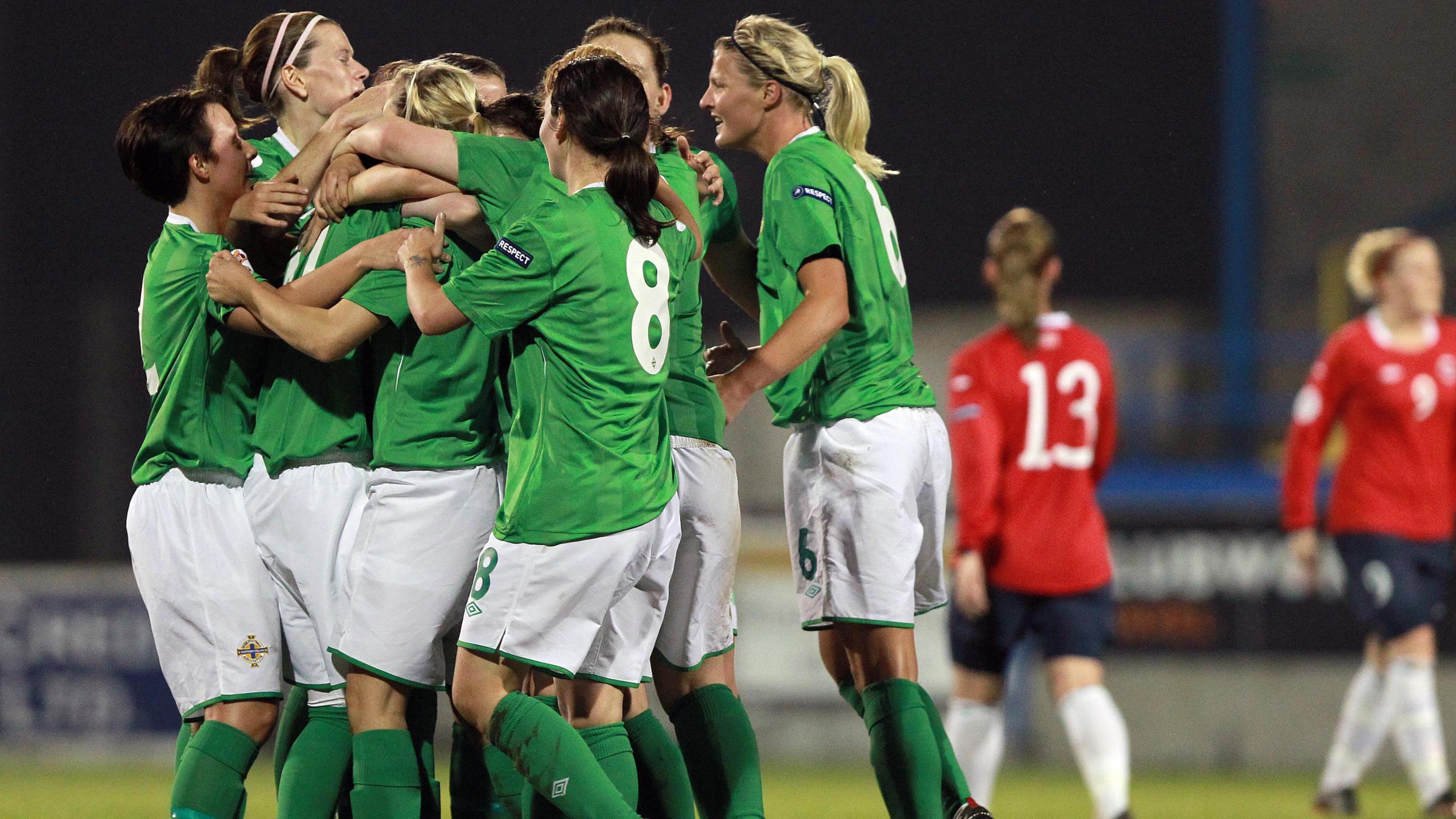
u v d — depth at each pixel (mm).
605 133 13297
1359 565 25297
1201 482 44625
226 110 14773
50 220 53812
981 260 53375
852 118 16391
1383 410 25172
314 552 14375
